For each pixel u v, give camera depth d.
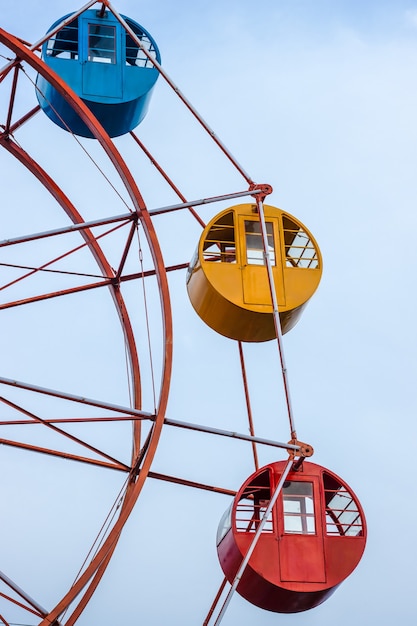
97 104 34.28
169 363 30.53
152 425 30.94
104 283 35.81
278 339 31.86
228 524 31.33
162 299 30.84
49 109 34.72
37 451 33.28
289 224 34.16
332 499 31.88
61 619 30.64
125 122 35.19
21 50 31.02
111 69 34.78
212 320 33.31
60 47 35.41
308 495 31.09
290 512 30.86
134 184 31.47
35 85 33.12
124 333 37.16
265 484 31.31
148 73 34.97
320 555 30.50
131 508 29.05
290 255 33.97
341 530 31.42
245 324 33.06
